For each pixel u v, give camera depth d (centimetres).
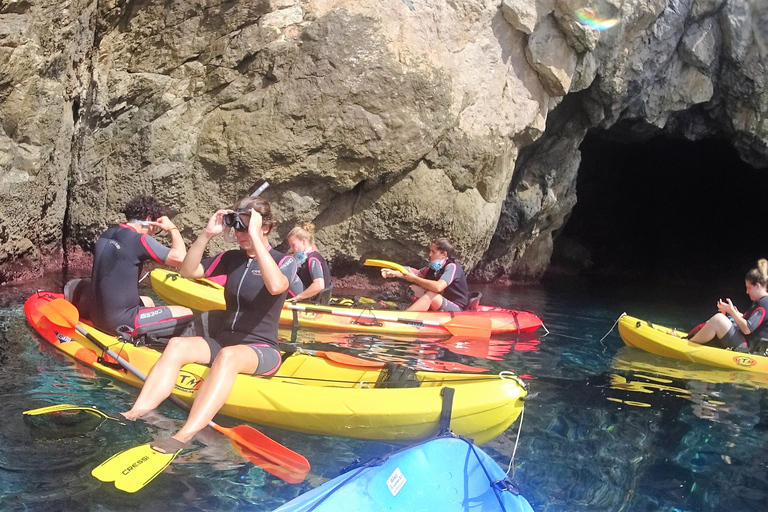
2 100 627
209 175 828
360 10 825
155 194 804
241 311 349
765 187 1481
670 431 363
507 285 1120
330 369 383
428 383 354
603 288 1173
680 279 1486
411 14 856
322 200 870
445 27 888
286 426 327
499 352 540
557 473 297
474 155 916
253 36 806
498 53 940
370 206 891
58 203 758
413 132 848
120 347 380
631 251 1551
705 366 539
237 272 350
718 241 1566
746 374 518
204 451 288
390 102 834
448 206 915
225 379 314
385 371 371
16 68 627
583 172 1550
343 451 305
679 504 274
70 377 372
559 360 525
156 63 791
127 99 778
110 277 407
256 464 281
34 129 668
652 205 1588
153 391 319
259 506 247
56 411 307
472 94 912
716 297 1157
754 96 1093
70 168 775
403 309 659
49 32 662
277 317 355
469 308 661
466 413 316
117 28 774
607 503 271
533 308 842
